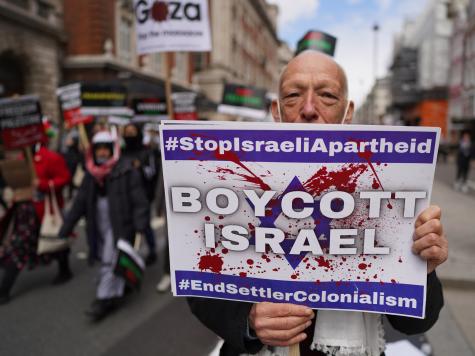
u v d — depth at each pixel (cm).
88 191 352
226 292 102
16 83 1566
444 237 95
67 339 309
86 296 395
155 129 963
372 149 91
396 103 4756
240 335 101
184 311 359
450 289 374
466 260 430
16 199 393
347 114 123
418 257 94
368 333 106
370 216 94
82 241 597
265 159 95
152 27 429
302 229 96
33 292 405
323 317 104
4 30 1421
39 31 1577
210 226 100
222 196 98
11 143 429
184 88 2709
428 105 3884
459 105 3266
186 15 422
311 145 92
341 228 95
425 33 4266
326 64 114
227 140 96
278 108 122
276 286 99
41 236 398
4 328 328
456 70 3369
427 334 293
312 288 97
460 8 3597
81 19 1844
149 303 378
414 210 93
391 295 96
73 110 652
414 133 90
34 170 403
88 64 1847
